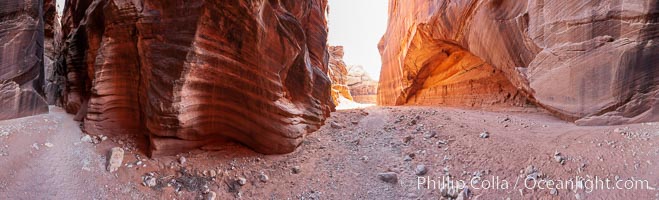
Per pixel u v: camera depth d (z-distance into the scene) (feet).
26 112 19.38
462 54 42.37
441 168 16.43
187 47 14.84
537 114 27.86
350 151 20.08
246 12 15.62
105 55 17.70
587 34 21.31
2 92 18.03
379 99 70.33
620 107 19.65
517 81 28.73
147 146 16.88
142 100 17.21
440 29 39.81
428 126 24.26
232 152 18.17
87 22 19.99
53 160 14.25
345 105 72.49
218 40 15.78
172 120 15.56
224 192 14.43
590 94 21.08
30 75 19.93
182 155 16.74
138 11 15.88
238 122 18.06
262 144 18.63
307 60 23.56
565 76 22.79
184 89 15.37
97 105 17.88
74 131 17.90
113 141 17.22
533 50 26.12
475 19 32.94
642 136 15.97
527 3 26.50
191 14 14.76
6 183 12.05
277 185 15.39
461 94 41.60
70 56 23.39
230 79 16.84
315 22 29.27
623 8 19.63
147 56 15.78
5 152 13.62
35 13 20.31
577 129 19.44
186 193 13.98
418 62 49.19
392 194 14.56
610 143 15.84
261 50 17.22
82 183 13.21
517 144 17.61
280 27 18.22
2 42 18.16
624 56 19.60
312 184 15.56
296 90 22.57
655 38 18.72
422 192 14.44
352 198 14.33
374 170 17.03
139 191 13.53
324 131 24.61
